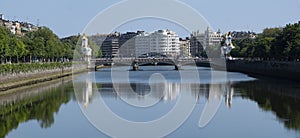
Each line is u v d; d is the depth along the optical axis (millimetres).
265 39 146000
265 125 43125
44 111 54188
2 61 98625
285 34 110375
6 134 40531
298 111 51312
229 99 64000
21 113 52719
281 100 62031
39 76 106188
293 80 97938
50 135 39969
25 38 134250
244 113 50594
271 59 132625
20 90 82625
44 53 129375
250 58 167125
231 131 40719
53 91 80812
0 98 68688
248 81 100938
